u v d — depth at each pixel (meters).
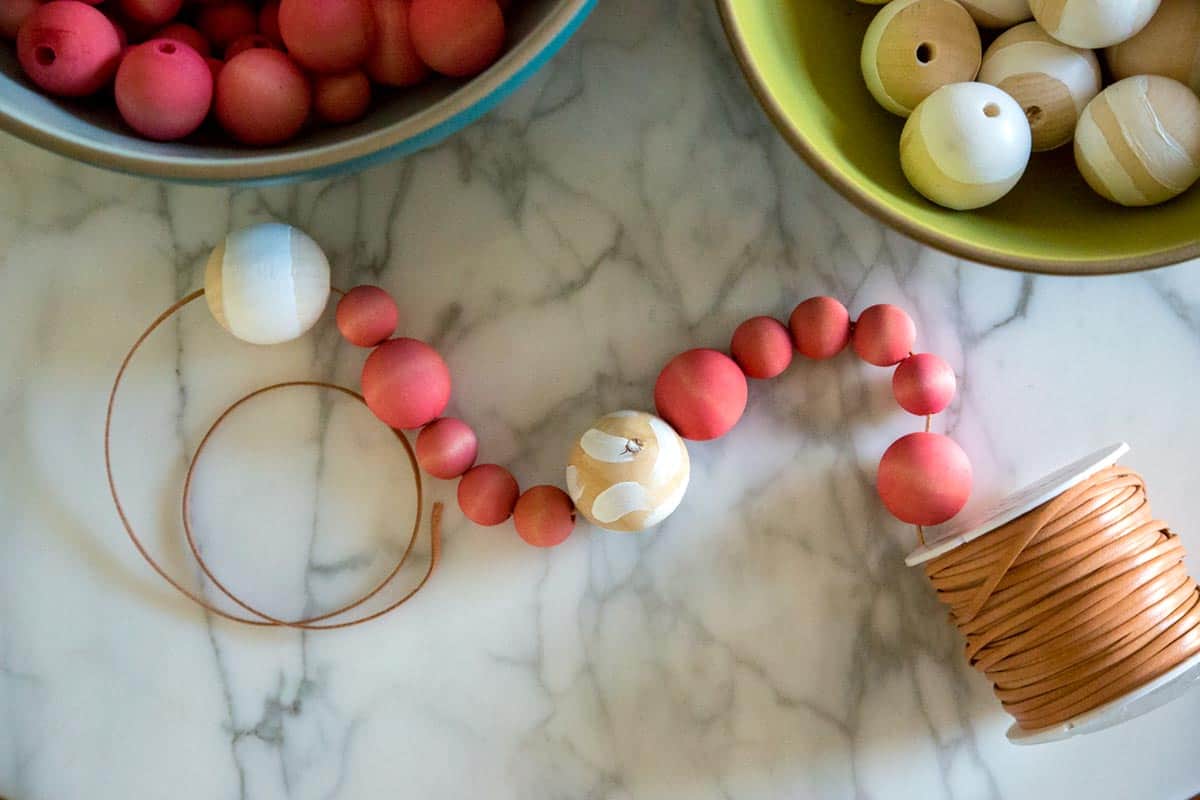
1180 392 0.53
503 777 0.53
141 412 0.53
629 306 0.53
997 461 0.53
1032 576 0.48
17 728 0.52
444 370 0.51
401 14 0.47
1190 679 0.49
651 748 0.53
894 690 0.52
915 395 0.51
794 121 0.47
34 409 0.53
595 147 0.53
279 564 0.53
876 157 0.50
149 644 0.53
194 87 0.46
